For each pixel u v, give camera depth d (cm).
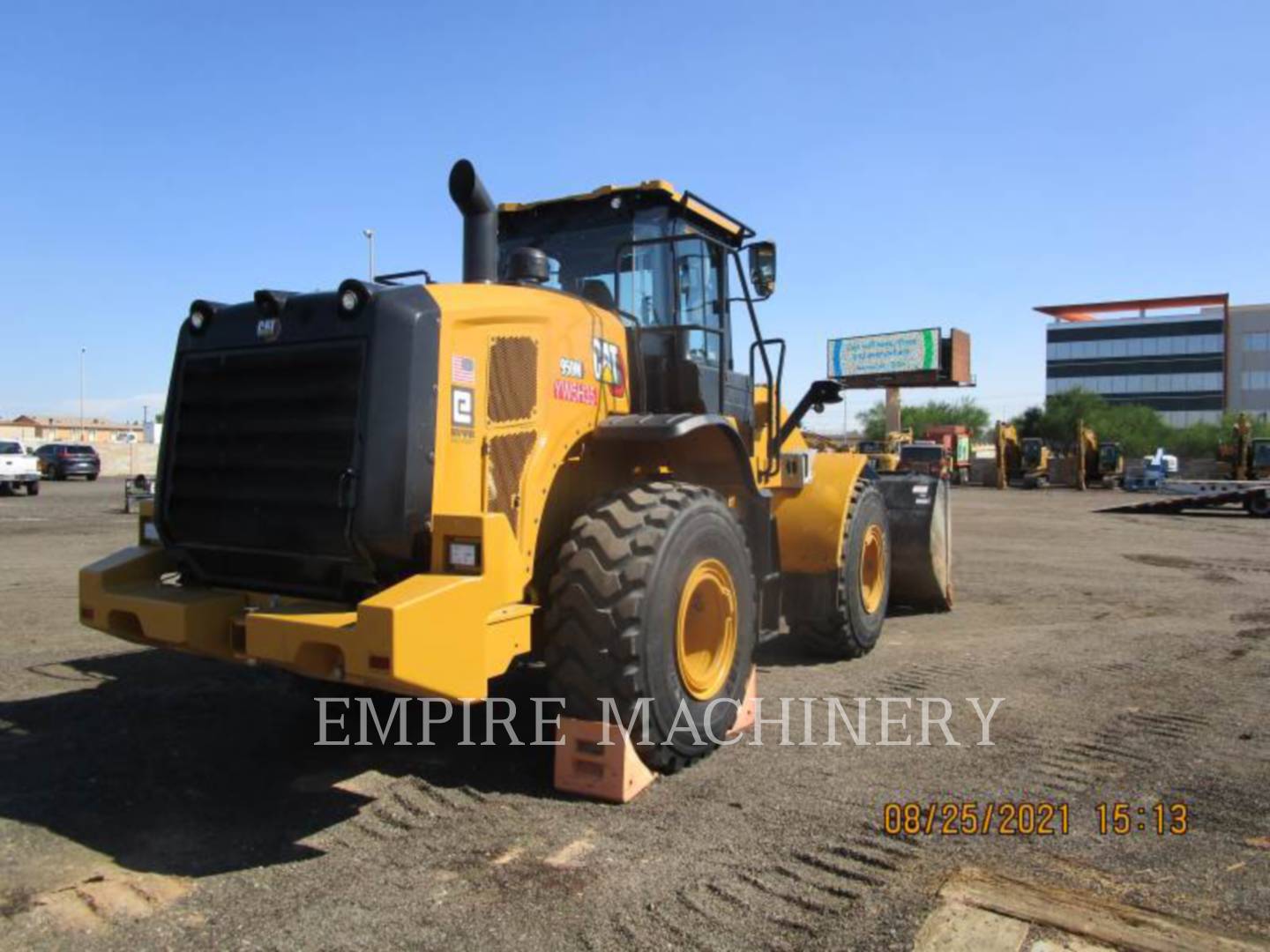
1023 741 473
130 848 345
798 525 627
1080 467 4128
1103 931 285
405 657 320
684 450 502
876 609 694
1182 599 959
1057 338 9362
